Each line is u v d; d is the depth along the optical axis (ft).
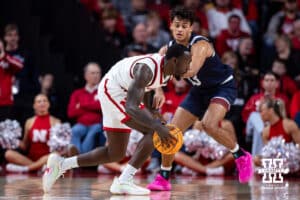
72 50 55.62
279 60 48.96
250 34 55.83
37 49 53.72
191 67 28.09
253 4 58.44
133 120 26.99
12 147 45.91
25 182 34.83
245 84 47.29
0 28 54.85
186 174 44.24
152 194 28.12
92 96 46.50
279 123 42.06
